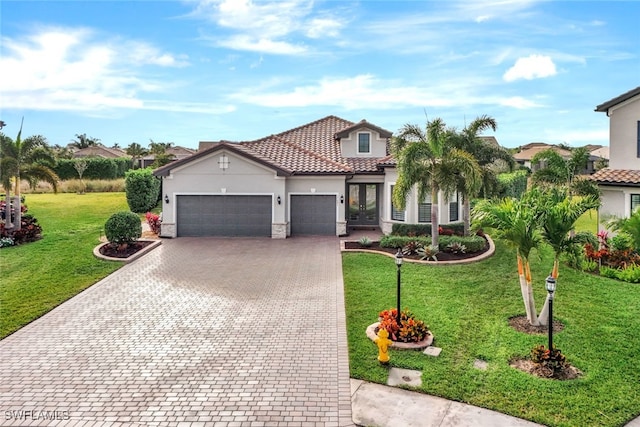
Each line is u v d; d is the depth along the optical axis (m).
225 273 17.08
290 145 28.03
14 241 20.89
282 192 24.53
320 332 11.28
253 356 9.91
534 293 13.98
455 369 9.10
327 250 21.22
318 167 25.33
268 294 14.47
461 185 18.64
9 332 11.29
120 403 8.01
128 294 14.48
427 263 17.88
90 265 17.77
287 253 20.59
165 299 13.97
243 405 7.92
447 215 23.77
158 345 10.52
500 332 10.95
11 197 25.31
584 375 8.83
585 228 25.39
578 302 13.03
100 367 9.41
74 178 47.91
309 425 7.35
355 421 7.45
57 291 14.53
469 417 7.50
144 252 20.31
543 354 9.20
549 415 7.50
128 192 31.23
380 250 20.69
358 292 14.33
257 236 24.84
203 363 9.57
